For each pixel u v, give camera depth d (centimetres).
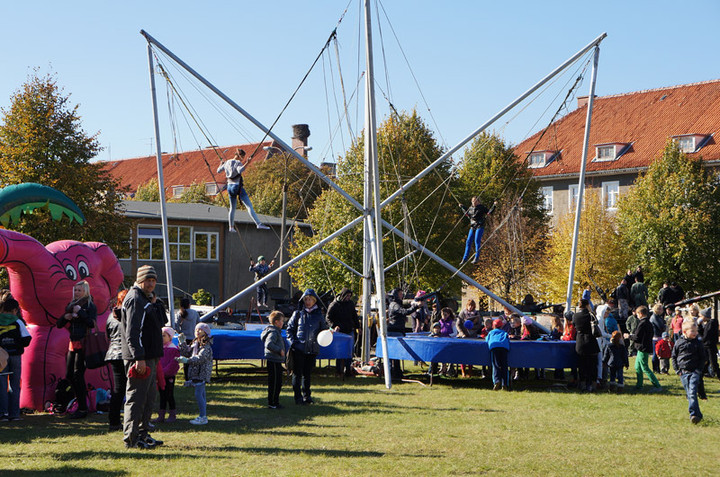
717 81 5778
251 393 1454
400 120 4347
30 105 3534
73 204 1405
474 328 1833
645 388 1608
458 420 1163
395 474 791
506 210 4716
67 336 1260
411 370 2025
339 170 4288
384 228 4056
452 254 4344
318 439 983
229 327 2612
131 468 801
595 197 4406
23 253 1223
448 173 4638
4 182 3469
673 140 4616
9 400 1130
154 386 928
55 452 878
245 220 4981
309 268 4075
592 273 4175
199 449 906
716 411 1291
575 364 1595
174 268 4728
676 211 4328
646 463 872
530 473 811
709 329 1798
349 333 1764
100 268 1394
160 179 1648
